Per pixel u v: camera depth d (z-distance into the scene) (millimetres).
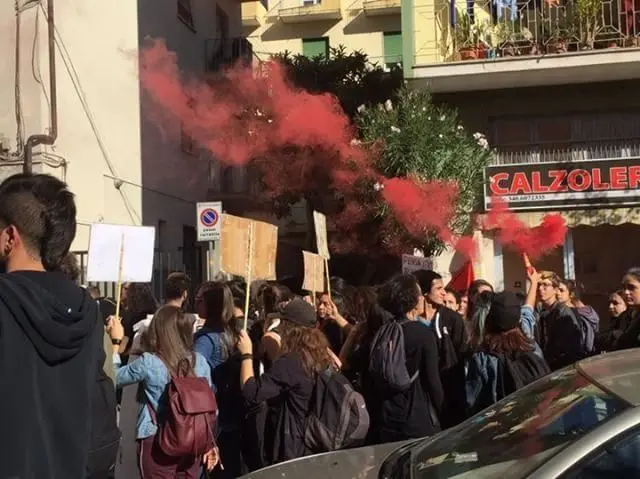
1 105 11109
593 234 12617
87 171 12281
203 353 5594
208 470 4793
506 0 11867
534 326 6266
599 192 11758
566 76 11680
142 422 4539
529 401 3404
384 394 4906
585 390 3105
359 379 5398
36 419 2041
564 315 6426
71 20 11953
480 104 12453
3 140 10977
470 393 4766
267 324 5887
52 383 2115
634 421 2598
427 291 5914
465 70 11469
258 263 5801
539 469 2631
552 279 6754
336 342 6629
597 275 12578
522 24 11953
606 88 12078
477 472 2963
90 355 2283
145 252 6012
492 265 12070
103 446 2516
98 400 2494
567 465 2582
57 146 11359
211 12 18906
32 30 11039
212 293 5762
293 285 12703
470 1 12047
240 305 7211
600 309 12562
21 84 11023
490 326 4797
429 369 4805
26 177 2359
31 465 2010
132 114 14078
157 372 4500
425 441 3641
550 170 11914
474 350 4949
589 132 12148
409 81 11875
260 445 5023
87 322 2236
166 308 4699
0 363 2014
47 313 2098
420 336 4871
